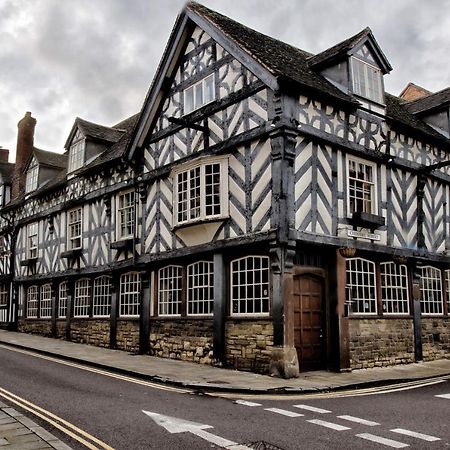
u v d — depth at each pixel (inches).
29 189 854.5
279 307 385.7
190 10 494.9
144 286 539.8
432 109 580.7
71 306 693.3
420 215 519.2
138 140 551.2
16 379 363.3
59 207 734.5
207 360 449.7
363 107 461.1
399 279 500.4
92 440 209.0
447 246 551.8
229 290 438.3
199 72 491.2
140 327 537.0
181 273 498.0
